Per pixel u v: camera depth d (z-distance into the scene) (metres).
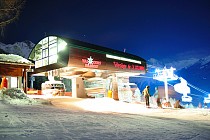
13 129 6.33
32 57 25.00
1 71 19.84
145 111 14.91
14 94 15.06
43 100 16.14
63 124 7.57
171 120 10.46
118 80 28.81
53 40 21.69
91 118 9.40
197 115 12.72
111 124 8.18
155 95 18.52
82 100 19.70
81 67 20.53
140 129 7.50
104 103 18.41
